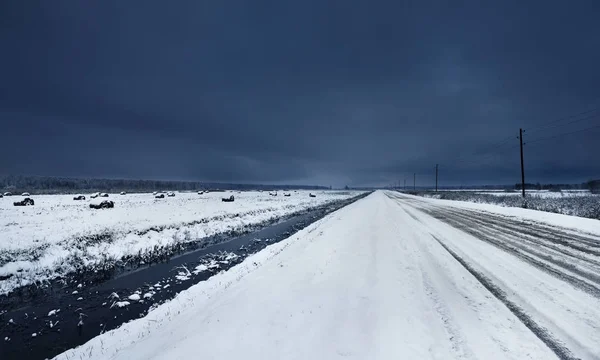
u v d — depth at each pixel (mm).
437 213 23312
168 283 9609
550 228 14500
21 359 5523
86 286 9555
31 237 14266
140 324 6453
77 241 14219
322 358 3797
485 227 15102
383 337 4211
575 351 3766
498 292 5871
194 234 18125
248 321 5047
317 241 12578
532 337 4129
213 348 4254
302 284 6781
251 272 8844
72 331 6562
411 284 6434
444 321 4676
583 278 6641
